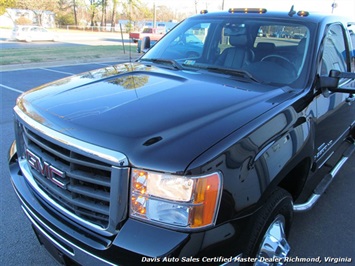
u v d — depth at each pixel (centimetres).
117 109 198
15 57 1420
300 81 266
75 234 176
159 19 6825
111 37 3828
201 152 160
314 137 260
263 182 182
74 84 250
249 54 301
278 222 219
